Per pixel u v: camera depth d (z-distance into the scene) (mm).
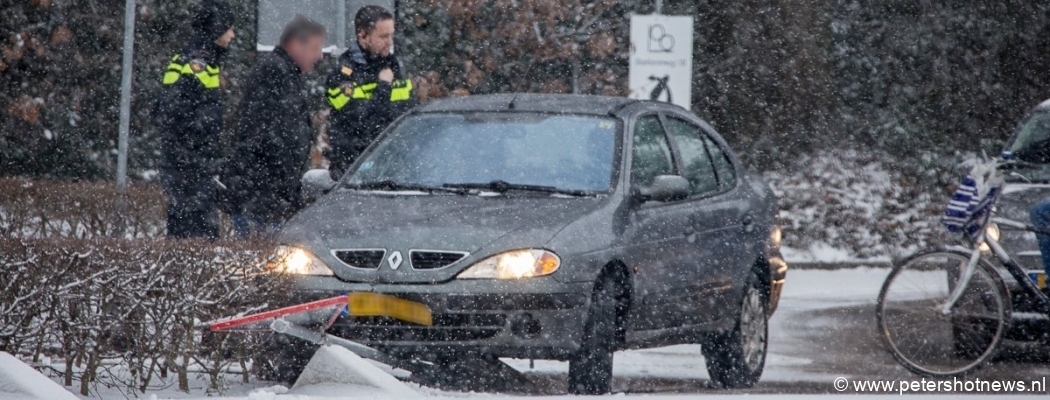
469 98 33469
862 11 79125
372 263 27656
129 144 64062
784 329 42344
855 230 66438
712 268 31672
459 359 27766
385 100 39875
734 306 32375
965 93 79250
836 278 58781
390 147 32031
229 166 37750
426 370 28109
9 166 63438
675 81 56469
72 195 37719
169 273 26156
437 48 62594
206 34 38719
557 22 62312
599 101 32656
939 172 73062
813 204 67625
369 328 27359
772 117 74750
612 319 28453
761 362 33562
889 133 77188
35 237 26750
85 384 26344
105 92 64375
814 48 75062
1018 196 35875
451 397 26250
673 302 30359
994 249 32875
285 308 26172
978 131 79188
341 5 52781
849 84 78500
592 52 61812
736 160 35031
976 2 79500
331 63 60312
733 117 75062
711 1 75125
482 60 62250
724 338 32375
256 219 37469
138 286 25922
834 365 35594
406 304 26984
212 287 26328
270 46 52938
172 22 64438
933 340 32938
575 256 27688
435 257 27516
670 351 38125
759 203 34469
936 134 78375
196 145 38344
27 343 26297
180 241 26812
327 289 27391
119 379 26969
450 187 30453
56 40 62594
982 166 32875
